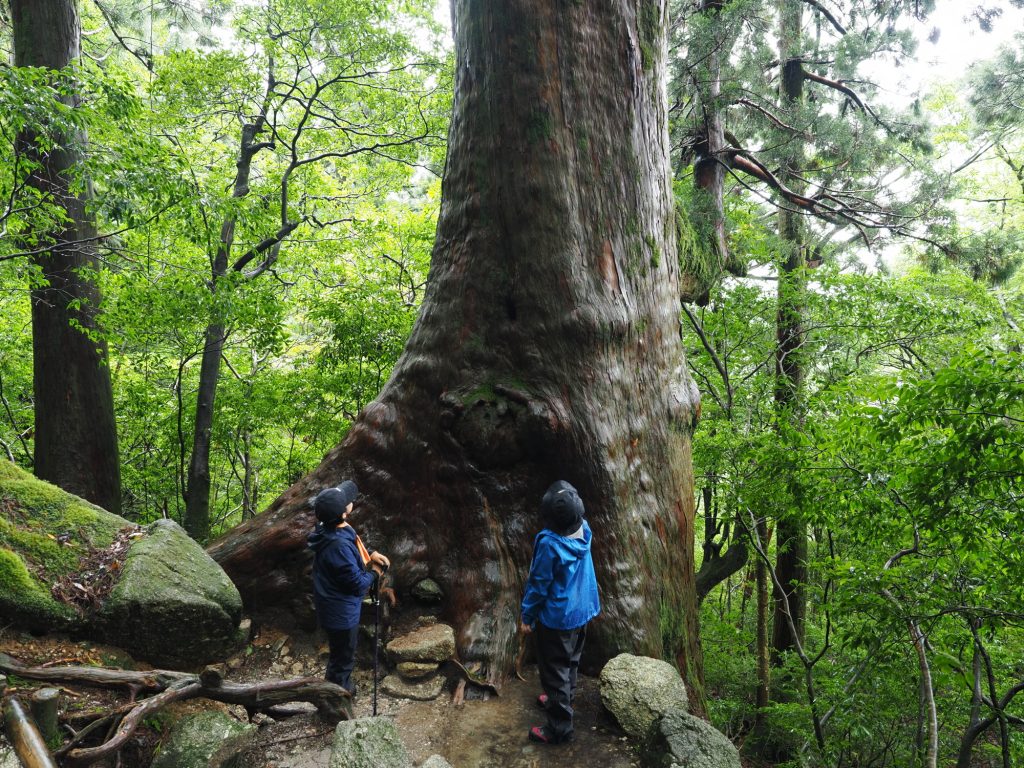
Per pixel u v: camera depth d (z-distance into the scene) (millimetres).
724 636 10328
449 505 4508
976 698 4848
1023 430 3697
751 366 10648
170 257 10047
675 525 4680
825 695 6512
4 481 3945
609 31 4668
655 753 3035
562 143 4527
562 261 4488
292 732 3336
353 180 15266
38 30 7727
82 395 7934
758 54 9156
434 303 4848
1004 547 4273
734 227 10578
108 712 2932
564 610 3195
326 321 10359
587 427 4340
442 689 3898
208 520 10281
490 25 4609
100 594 3533
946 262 10477
